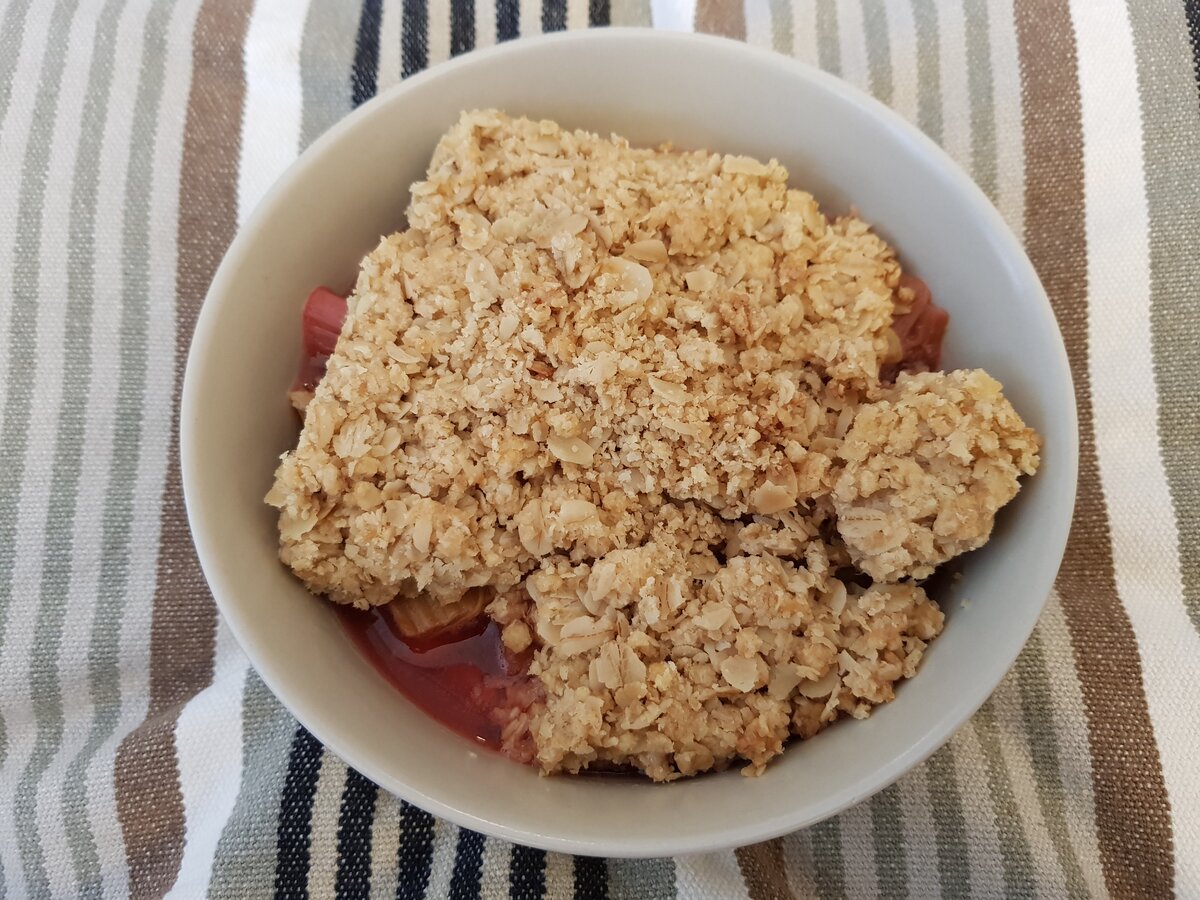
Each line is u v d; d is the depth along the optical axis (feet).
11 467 0.62
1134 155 0.61
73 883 0.59
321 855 0.57
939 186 0.53
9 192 0.65
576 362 0.51
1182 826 0.55
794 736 0.50
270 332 0.54
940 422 0.49
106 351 0.64
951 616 0.50
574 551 0.52
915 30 0.64
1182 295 0.60
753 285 0.54
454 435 0.51
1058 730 0.57
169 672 0.63
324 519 0.50
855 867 0.57
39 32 0.67
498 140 0.55
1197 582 0.59
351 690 0.50
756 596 0.49
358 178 0.55
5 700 0.61
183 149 0.66
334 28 0.68
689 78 0.56
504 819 0.44
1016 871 0.55
